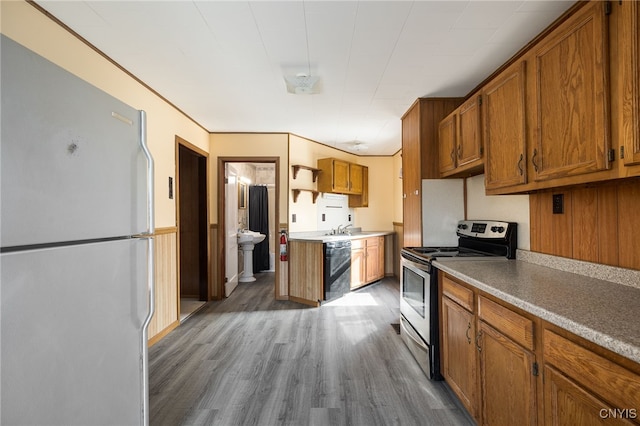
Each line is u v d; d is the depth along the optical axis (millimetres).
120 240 1118
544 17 1779
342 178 4906
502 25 1860
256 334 3002
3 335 711
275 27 1884
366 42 2051
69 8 1703
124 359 1134
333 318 3453
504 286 1391
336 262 4102
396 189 5559
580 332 908
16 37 1580
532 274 1655
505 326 1341
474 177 2738
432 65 2363
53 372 832
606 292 1276
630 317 971
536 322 1157
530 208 2023
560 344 1030
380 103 3150
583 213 1613
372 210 5742
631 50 1030
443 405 1872
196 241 4332
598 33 1154
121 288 1116
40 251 799
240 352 2604
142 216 1276
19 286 747
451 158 2576
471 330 1650
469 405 1675
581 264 1613
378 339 2857
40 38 1706
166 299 3035
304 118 3678
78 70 1971
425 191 2930
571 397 980
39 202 797
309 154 4676
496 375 1417
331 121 3791
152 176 1309
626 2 1047
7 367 719
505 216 2295
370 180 5762
